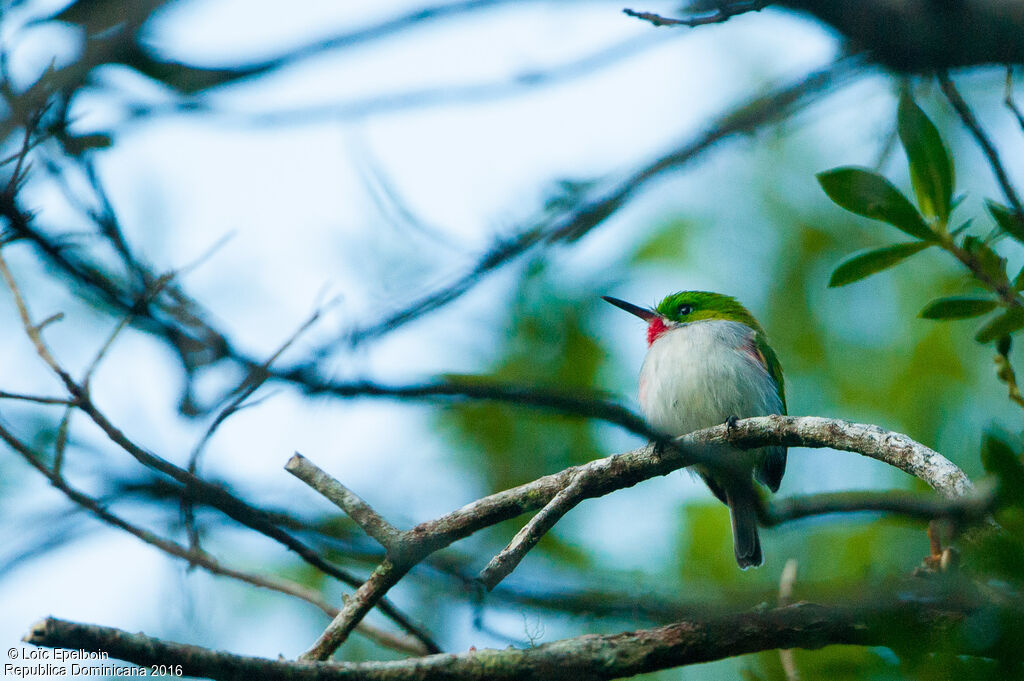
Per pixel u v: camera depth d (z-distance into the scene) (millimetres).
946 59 5445
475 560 6492
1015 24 5211
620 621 5727
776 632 5562
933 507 5293
